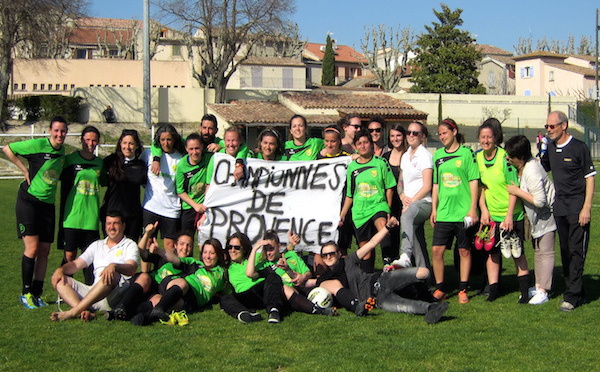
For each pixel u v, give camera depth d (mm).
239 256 8203
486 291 9047
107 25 86312
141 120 49531
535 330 7195
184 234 8680
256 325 7430
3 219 16891
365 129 8883
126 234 9078
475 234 8594
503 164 8383
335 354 6340
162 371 5922
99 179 8984
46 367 6047
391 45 75438
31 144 8352
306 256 9500
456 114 57125
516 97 58031
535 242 8609
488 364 6059
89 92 48469
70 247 8672
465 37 65500
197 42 57812
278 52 83125
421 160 8789
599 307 8180
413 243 8664
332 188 9312
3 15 42500
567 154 8094
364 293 8148
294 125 9695
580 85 72375
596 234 14156
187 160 9086
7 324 7492
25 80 51812
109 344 6711
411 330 7188
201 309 8188
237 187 9258
